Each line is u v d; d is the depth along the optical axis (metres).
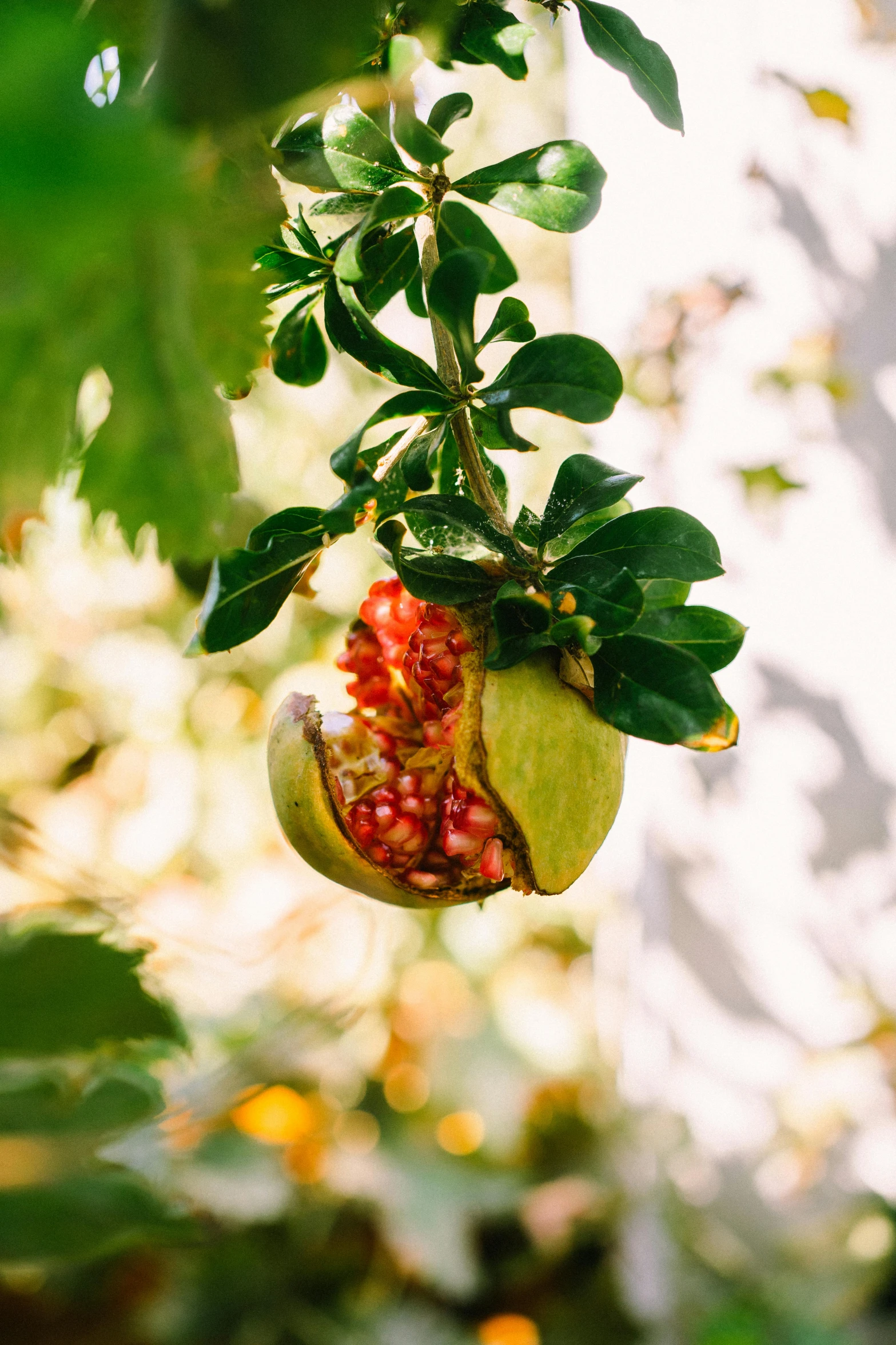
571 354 0.66
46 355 0.57
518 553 0.69
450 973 2.13
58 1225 0.59
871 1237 1.59
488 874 0.70
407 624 0.76
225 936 1.25
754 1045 1.75
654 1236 1.64
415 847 0.74
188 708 2.21
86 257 0.50
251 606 0.68
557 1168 1.76
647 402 1.65
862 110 1.60
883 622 1.69
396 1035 1.89
